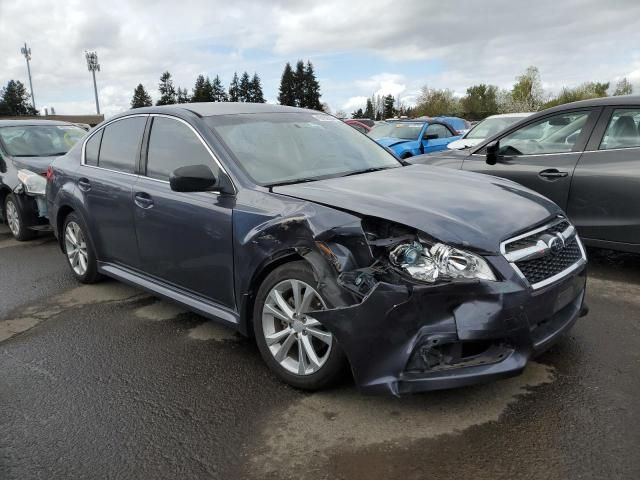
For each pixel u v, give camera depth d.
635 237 4.81
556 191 5.24
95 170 4.90
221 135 3.84
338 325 2.79
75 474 2.58
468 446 2.63
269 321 3.31
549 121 5.47
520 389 3.11
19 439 2.88
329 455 2.62
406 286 2.66
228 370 3.54
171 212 3.89
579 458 2.51
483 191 3.42
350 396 3.12
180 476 2.54
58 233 5.58
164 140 4.20
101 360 3.77
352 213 2.96
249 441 2.77
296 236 3.04
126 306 4.83
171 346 3.96
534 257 2.86
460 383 2.64
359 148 4.43
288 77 95.56
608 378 3.20
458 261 2.69
